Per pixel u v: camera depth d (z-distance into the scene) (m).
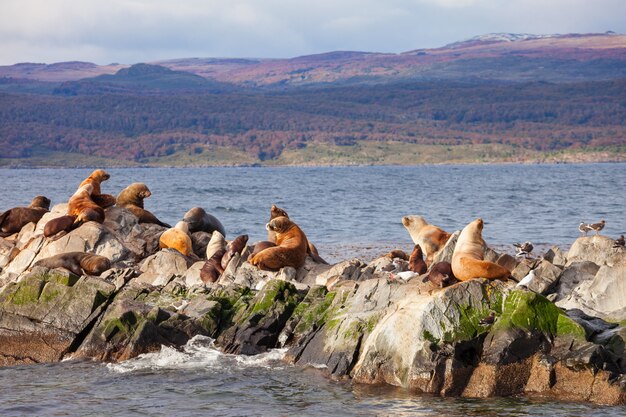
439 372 23.11
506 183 198.50
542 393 22.92
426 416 21.12
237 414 21.69
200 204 112.38
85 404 22.70
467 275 26.17
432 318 23.81
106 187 186.88
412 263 34.78
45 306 29.17
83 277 29.98
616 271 28.98
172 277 35.84
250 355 27.50
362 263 36.62
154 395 23.48
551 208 99.62
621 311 27.05
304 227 74.81
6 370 26.95
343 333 26.05
